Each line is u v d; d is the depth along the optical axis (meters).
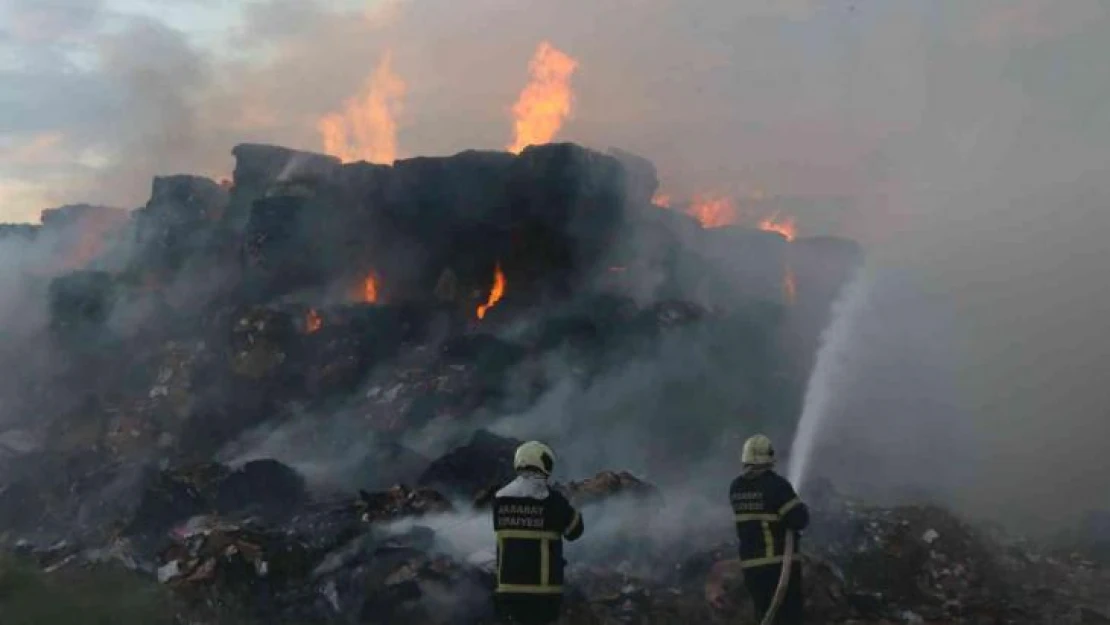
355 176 19.19
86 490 13.98
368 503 10.93
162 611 8.30
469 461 12.30
